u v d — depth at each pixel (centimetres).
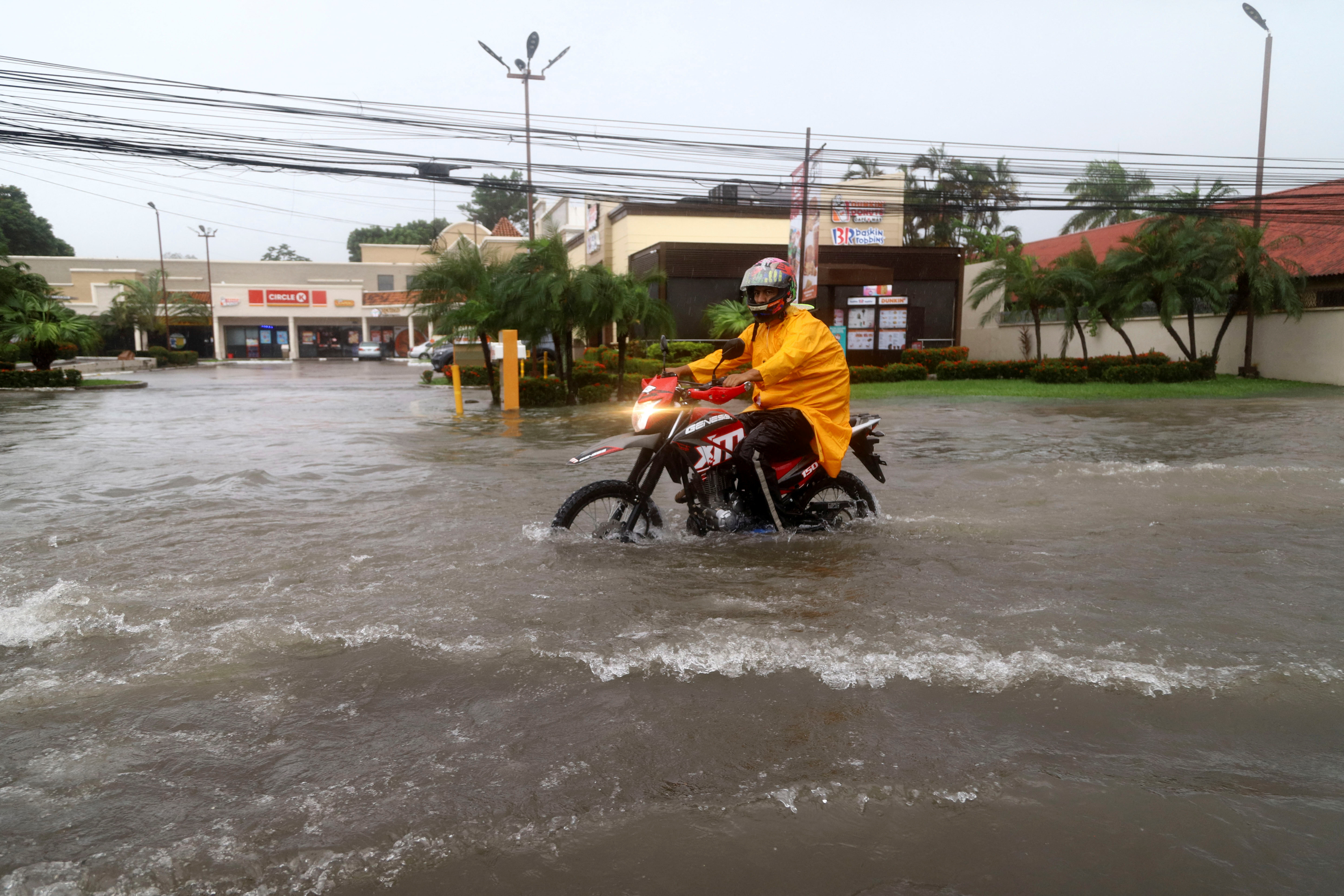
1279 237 2591
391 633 349
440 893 189
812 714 276
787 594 404
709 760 247
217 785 234
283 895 188
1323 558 470
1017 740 259
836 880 193
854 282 2703
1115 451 988
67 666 317
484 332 1884
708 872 196
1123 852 202
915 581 426
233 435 1220
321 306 6241
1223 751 252
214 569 457
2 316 3134
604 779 237
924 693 291
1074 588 413
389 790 231
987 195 4328
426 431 1288
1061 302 2517
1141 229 2389
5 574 452
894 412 1645
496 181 1988
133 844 206
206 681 304
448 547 504
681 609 382
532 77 3028
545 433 1248
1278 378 2448
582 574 441
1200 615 371
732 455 511
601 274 1934
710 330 2780
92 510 637
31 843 206
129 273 6262
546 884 192
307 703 286
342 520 590
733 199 2820
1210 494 673
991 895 188
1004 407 1772
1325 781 236
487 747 256
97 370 4203
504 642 339
